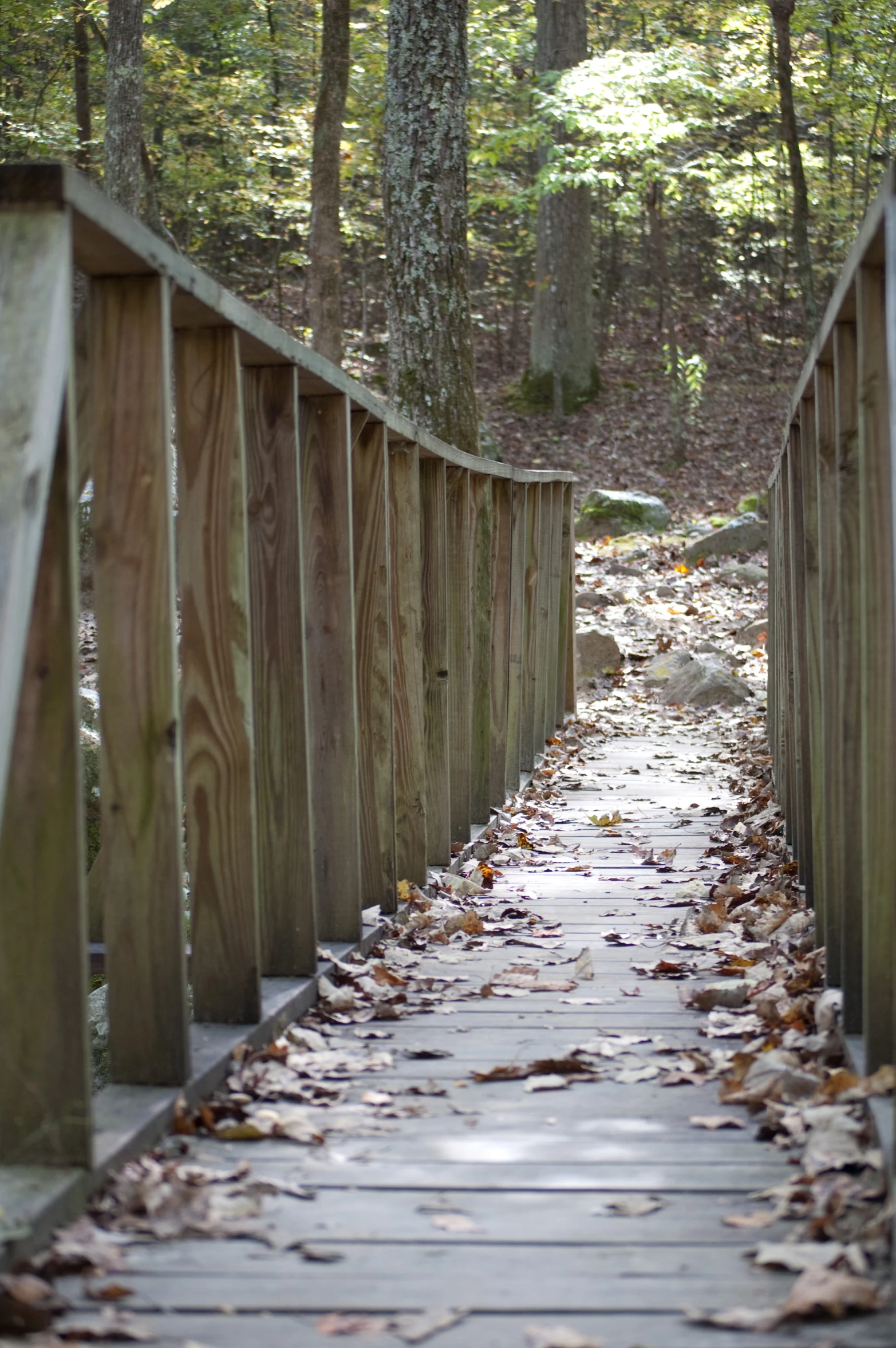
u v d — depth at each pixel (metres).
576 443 21.45
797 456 4.43
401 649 4.83
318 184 13.76
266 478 3.49
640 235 26.55
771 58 19.73
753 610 12.83
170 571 2.53
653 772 8.24
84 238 2.21
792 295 25.55
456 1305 1.86
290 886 3.51
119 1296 1.88
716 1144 2.50
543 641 8.45
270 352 3.25
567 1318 1.82
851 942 2.87
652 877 5.45
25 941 2.15
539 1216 2.17
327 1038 3.25
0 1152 2.16
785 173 22.30
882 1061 2.51
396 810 4.86
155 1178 2.24
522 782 7.50
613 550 15.30
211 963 3.04
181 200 21.31
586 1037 3.26
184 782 3.04
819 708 3.74
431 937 4.36
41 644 2.13
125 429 2.53
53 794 2.14
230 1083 2.79
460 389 9.19
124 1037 2.59
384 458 4.32
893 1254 1.89
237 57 22.36
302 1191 2.26
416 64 9.08
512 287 26.47
